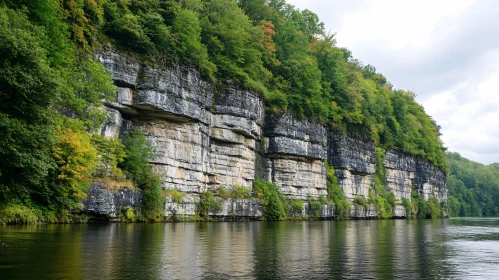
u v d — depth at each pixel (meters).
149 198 51.81
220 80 67.38
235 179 69.12
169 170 57.09
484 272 19.58
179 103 56.97
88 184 42.12
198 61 60.94
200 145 61.81
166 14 61.88
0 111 29.48
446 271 19.67
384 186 119.19
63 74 42.50
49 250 21.67
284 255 23.53
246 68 73.25
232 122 67.06
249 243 29.48
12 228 32.25
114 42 52.59
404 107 136.62
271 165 79.94
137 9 58.97
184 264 19.38
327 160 96.75
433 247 30.61
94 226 38.91
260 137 77.31
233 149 68.94
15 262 18.23
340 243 31.56
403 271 19.34
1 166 31.06
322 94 94.88
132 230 36.41
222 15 75.44
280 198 78.50
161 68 55.47
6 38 28.88
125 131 55.00
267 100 78.69
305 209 82.88
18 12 36.44
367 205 104.38
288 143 80.00
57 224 38.34
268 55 83.44
